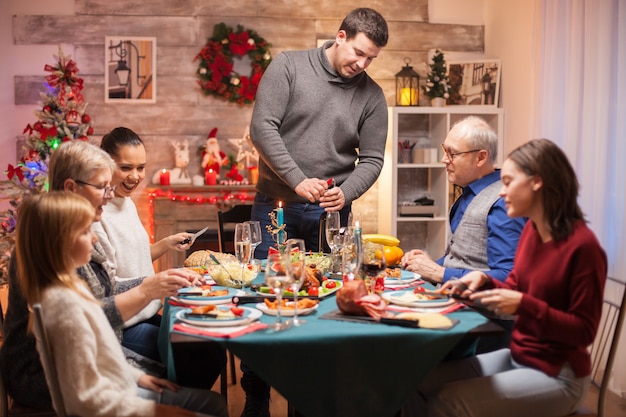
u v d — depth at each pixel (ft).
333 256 9.61
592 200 13.53
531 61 15.98
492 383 6.79
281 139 11.32
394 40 19.70
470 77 18.89
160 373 7.93
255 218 12.01
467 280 7.32
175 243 10.41
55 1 18.60
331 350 6.37
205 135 19.34
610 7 12.94
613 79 13.00
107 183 7.77
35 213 6.07
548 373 6.82
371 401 6.50
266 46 19.10
